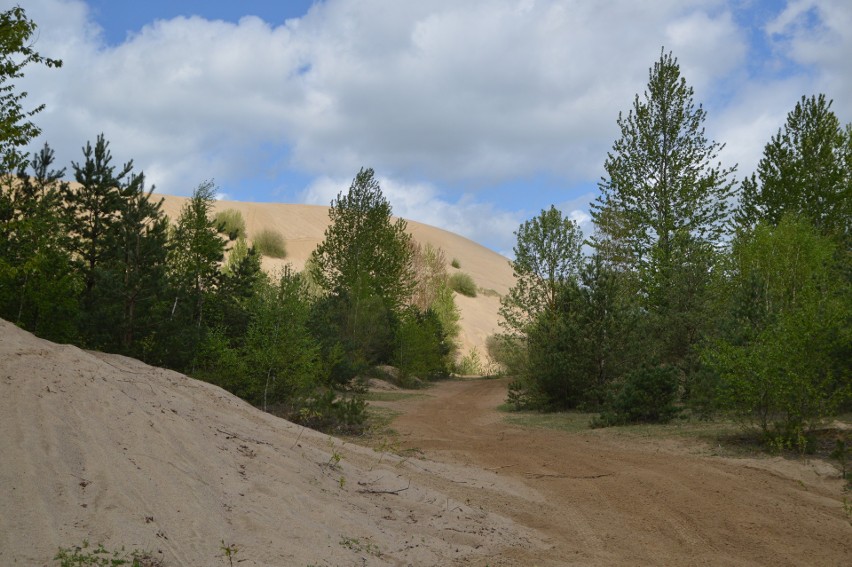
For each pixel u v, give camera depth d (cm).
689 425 1658
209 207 2511
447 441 1538
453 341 6106
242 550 542
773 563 673
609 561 678
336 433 1579
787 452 1242
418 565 612
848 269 2567
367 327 3775
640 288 3083
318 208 10788
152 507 555
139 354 1667
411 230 12400
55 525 480
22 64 1046
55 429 610
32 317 1539
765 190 3594
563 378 2331
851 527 795
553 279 3731
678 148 3228
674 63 3219
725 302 2494
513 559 667
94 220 2042
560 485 1048
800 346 1260
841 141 3503
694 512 860
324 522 661
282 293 2219
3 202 1541
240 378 1788
